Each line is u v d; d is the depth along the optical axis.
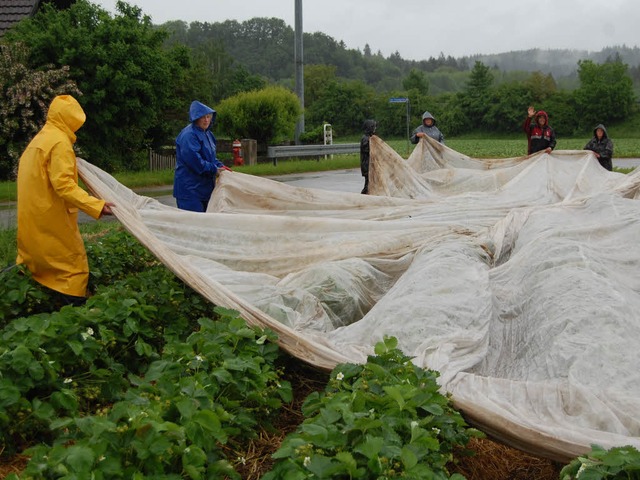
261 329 5.34
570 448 4.02
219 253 7.41
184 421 3.96
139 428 3.73
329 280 6.67
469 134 75.19
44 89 20.73
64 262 6.61
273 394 5.07
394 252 7.54
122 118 23.36
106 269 7.58
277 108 30.55
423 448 3.65
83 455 3.50
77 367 5.18
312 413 4.36
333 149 30.61
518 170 11.40
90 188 6.81
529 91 73.44
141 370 5.61
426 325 5.45
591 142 15.02
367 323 5.71
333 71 91.56
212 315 6.67
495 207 9.39
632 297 5.57
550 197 10.44
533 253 6.30
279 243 7.61
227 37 164.75
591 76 72.81
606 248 6.50
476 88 76.00
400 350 4.82
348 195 9.23
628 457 3.40
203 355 4.84
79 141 22.59
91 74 22.20
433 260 6.59
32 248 6.53
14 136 20.70
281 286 6.69
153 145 26.98
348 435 3.72
